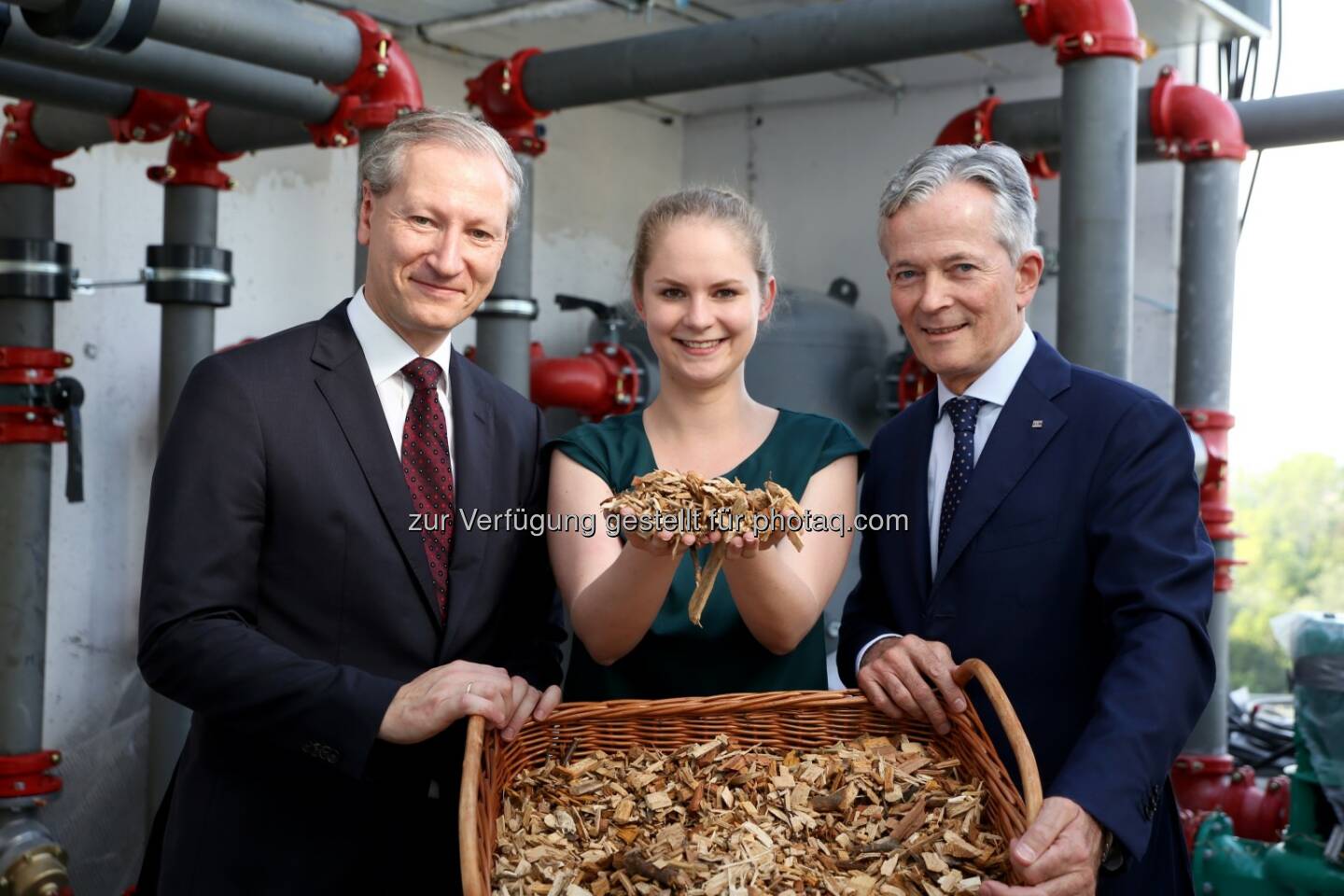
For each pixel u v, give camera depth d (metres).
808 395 4.44
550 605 1.79
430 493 1.59
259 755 1.51
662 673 1.71
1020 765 1.30
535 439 1.75
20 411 3.21
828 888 1.31
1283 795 3.37
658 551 1.38
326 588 1.52
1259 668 4.91
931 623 1.64
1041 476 1.60
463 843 1.15
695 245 1.62
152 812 3.65
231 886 1.48
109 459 3.90
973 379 1.67
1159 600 1.45
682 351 1.66
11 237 3.27
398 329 1.60
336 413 1.54
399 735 1.37
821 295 4.66
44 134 3.32
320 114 3.06
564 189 5.06
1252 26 3.83
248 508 1.49
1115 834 1.29
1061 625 1.58
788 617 1.57
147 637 1.44
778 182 5.29
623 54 3.29
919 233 1.59
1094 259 2.61
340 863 1.50
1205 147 3.53
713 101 5.24
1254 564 4.91
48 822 3.76
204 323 3.58
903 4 2.86
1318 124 3.58
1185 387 3.64
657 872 1.31
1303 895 2.80
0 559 3.23
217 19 2.41
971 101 4.79
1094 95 2.61
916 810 1.42
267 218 4.22
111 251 3.88
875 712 1.59
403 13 4.08
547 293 5.00
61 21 2.20
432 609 1.56
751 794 1.49
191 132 3.46
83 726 3.85
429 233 1.51
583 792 1.48
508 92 3.46
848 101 5.09
